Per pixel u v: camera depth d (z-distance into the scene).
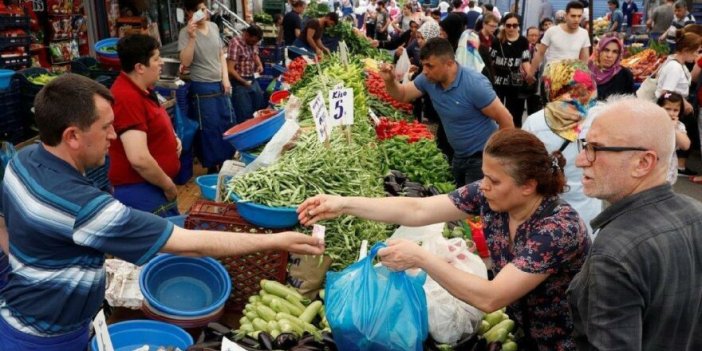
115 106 3.55
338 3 24.06
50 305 2.05
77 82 1.98
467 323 2.51
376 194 3.47
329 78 5.95
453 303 2.50
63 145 1.98
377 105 7.12
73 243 2.00
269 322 2.55
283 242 2.30
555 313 2.23
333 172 3.17
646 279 1.68
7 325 2.09
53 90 1.95
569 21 8.08
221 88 7.20
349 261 2.91
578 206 3.29
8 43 6.66
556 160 2.16
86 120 1.96
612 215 1.82
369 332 2.10
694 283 1.74
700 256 1.75
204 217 2.93
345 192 3.12
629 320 1.68
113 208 1.98
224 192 3.47
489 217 2.42
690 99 8.59
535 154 2.10
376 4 24.47
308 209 2.68
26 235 1.98
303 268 2.84
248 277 2.90
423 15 18.11
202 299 2.77
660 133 1.73
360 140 4.51
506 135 2.16
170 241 2.08
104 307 3.00
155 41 3.64
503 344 2.50
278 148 3.44
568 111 3.20
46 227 1.94
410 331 2.13
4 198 2.05
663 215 1.74
